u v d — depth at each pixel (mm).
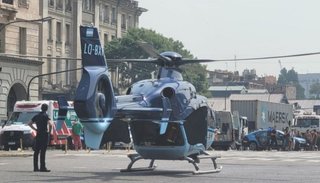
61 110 21203
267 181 19844
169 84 21734
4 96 64375
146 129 21625
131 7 112938
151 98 21125
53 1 90438
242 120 69625
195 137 22469
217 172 23562
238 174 22750
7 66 64938
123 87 96438
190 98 22266
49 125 23734
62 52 92438
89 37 19562
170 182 19047
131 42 97062
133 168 23906
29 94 66062
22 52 67562
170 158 22359
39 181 19000
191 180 19844
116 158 34438
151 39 99125
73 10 95562
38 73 70062
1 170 24016
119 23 108812
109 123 19500
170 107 21375
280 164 30250
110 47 97938
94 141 19234
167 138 21781
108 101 19562
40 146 23281
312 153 46688
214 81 196000
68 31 94625
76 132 48031
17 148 44750
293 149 59812
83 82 19031
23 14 67500
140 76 97000
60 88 88500
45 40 87750
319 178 21312
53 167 26266
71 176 21078
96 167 26484
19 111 48031
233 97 117312
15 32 66438
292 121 81625
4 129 45000
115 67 97188
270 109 75625
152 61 22547
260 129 65250
